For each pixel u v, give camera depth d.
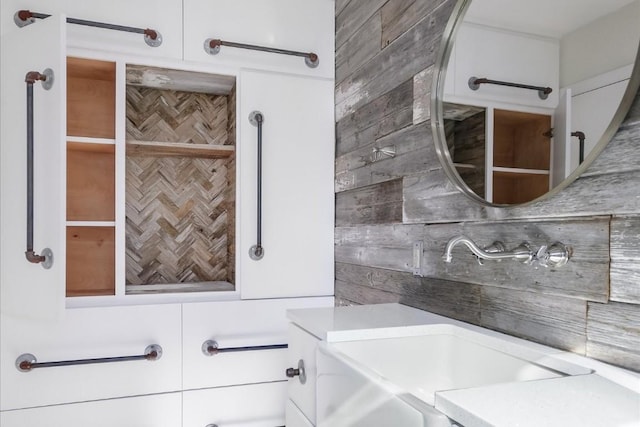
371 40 1.70
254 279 1.86
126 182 2.05
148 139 2.08
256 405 1.83
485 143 1.11
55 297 1.38
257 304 1.86
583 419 0.57
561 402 0.62
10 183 1.51
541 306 0.96
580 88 0.88
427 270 1.35
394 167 1.53
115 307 1.66
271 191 1.91
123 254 1.70
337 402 0.92
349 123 1.88
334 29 2.04
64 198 1.38
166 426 1.71
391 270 1.54
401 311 1.33
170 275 2.10
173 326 1.73
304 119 1.97
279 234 1.92
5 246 1.53
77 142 1.67
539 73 0.97
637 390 0.68
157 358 1.69
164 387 1.71
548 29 0.95
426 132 1.36
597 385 0.70
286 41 1.95
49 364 1.55
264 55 1.91
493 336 1.02
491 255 0.96
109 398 1.64
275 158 1.92
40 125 1.43
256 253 1.86
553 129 0.93
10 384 1.54
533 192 0.98
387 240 1.57
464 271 1.19
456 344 1.12
